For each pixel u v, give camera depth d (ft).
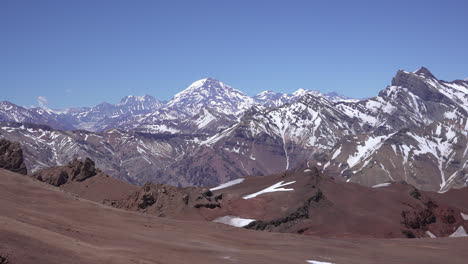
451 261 206.39
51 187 226.79
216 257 158.71
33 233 127.75
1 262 101.04
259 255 175.01
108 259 124.16
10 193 196.54
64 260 114.11
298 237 247.09
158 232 190.60
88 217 187.32
